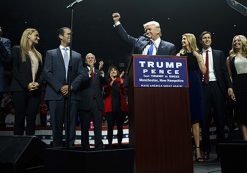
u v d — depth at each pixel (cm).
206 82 405
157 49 352
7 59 370
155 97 241
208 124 406
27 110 372
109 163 210
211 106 414
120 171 215
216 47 985
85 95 468
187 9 959
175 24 1012
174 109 243
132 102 244
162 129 238
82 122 468
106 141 662
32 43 387
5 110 661
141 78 240
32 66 383
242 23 930
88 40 1090
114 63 1073
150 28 362
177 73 247
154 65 244
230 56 404
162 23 1020
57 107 365
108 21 1045
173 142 238
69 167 212
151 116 238
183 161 237
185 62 249
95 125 475
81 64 401
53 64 380
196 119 388
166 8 973
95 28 1065
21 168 224
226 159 228
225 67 411
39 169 243
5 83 379
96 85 481
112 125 586
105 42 1103
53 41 1033
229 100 422
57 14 998
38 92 378
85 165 201
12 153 229
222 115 405
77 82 378
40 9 979
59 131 365
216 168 320
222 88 406
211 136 649
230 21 942
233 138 401
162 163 234
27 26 1009
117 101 583
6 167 223
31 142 233
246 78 343
